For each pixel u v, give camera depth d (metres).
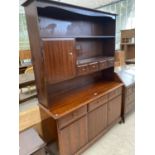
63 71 1.77
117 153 2.03
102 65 2.36
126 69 3.44
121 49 5.43
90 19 2.39
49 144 1.91
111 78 2.71
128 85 2.62
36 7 1.43
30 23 1.61
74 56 1.86
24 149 1.42
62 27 2.02
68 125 1.70
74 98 1.98
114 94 2.40
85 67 2.04
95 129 2.13
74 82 2.32
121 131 2.48
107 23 2.59
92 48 2.57
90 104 1.93
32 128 1.80
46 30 1.83
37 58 1.67
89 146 2.08
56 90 2.08
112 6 6.57
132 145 2.16
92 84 2.55
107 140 2.28
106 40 2.68
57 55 1.68
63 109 1.69
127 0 5.97
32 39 1.67
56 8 1.63
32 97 2.30
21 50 5.16
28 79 2.52
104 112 2.24
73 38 1.83
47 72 1.62
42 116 1.95
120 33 5.71
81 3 6.21
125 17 6.19
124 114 2.71
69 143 1.76
